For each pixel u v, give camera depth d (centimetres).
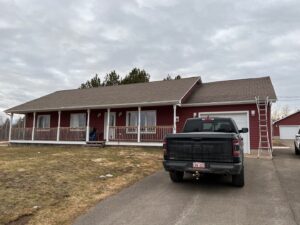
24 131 2066
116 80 3462
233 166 580
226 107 1496
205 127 805
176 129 1614
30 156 1192
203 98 1598
